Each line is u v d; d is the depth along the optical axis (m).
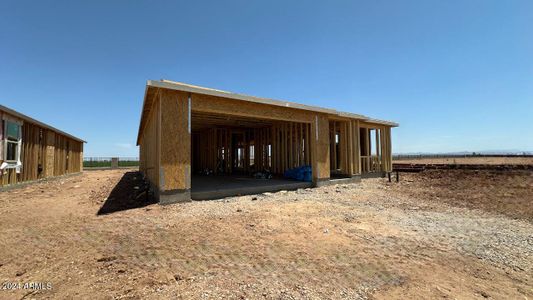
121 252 3.29
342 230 4.33
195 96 6.95
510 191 8.01
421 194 8.11
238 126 14.29
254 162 15.47
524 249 3.56
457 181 10.48
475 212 5.75
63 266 2.90
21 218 5.05
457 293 2.43
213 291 2.36
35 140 11.46
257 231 4.20
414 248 3.56
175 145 6.52
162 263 2.96
